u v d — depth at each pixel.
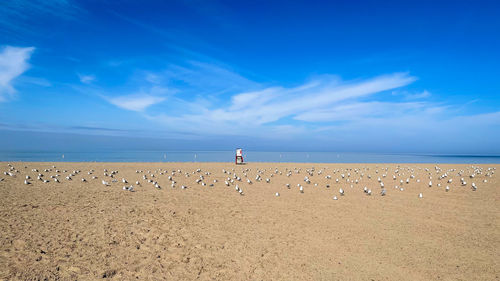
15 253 10.13
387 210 18.78
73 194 20.69
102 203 18.20
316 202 21.08
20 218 14.01
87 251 10.86
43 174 32.00
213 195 22.73
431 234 14.21
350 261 11.17
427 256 11.68
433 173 41.59
